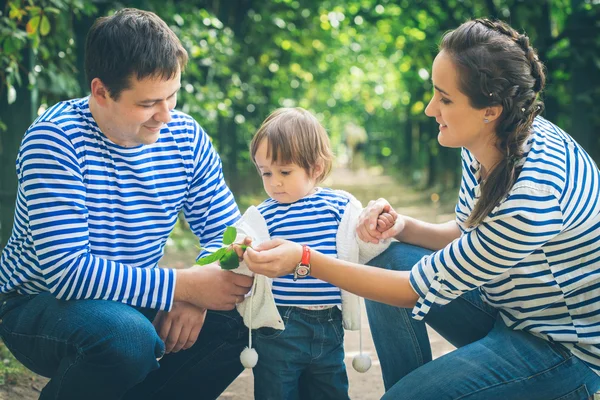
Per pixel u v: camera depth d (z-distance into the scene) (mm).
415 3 12664
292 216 2750
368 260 2811
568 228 2246
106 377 2354
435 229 2838
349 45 17969
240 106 11711
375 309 2756
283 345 2654
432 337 4484
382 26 14906
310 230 2729
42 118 2471
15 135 5129
